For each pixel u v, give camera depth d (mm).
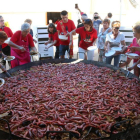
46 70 5070
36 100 3381
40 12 11367
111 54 5250
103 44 6852
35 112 2957
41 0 11156
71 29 6410
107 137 2287
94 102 3258
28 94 3590
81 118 2750
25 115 2859
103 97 3455
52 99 3389
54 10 11828
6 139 2377
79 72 4879
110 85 4031
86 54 6715
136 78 4184
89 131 2492
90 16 13672
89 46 5996
